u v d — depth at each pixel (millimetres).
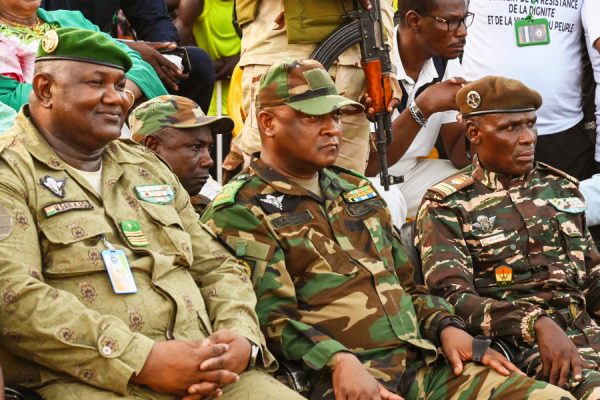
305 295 6180
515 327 6621
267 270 6102
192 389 5105
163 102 7203
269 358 5656
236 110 9133
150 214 5617
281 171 6414
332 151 6348
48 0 8781
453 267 6934
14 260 5059
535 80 9984
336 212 6422
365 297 6211
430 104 8508
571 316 7117
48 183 5340
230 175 8203
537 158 10172
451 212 7184
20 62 7590
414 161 9227
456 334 6371
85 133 5465
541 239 7211
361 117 7930
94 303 5203
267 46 7762
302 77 6320
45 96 5473
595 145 10180
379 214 6582
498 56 9969
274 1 7801
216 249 5953
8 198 5168
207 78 9094
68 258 5215
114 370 5004
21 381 5168
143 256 5453
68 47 5422
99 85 5473
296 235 6219
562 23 10023
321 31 7629
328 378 5984
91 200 5477
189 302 5516
